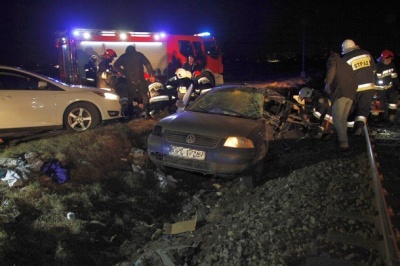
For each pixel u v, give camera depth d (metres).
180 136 5.93
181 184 6.48
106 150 6.92
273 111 7.54
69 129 8.42
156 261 4.01
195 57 15.51
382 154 7.11
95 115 8.64
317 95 8.85
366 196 4.98
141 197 5.88
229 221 4.78
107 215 5.21
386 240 3.53
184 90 10.87
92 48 13.73
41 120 8.07
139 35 14.37
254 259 3.70
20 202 4.83
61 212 4.80
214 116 6.54
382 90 10.12
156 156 6.10
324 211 4.60
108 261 4.32
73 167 6.02
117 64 9.94
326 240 3.95
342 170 6.02
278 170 6.90
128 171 6.50
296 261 3.64
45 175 5.68
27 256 4.00
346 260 3.59
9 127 7.78
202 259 3.93
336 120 7.11
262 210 4.86
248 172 5.96
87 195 5.35
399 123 10.19
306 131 8.60
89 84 13.23
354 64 7.62
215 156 5.66
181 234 4.79
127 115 10.47
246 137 5.83
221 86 7.64
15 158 5.93
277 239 4.00
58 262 4.03
